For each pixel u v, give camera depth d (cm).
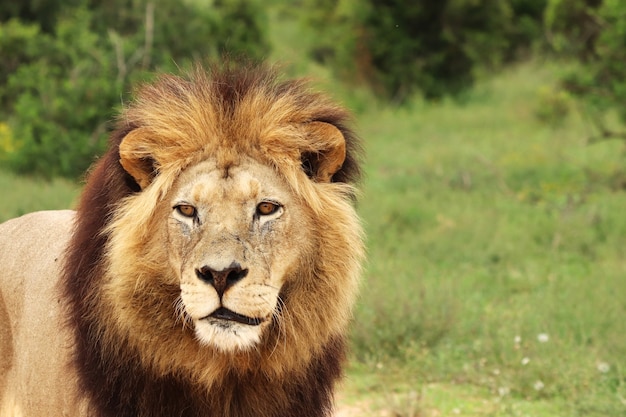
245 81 620
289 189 603
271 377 613
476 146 3005
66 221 752
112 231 604
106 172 630
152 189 596
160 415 614
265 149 604
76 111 2233
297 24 4459
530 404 1035
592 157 2683
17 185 1781
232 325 569
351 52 4044
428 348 1192
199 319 567
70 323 638
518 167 2577
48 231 745
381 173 2611
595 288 1417
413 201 2086
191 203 586
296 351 613
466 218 1928
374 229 1802
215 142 602
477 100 3966
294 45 4162
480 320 1275
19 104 2233
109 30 2475
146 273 593
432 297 1298
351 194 645
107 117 2236
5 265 761
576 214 1956
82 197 658
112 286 594
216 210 581
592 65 2425
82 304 620
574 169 2534
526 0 4331
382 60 4088
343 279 616
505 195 2272
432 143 3134
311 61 3872
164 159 601
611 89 2373
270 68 652
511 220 1975
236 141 604
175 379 613
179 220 588
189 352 598
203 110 605
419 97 3953
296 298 606
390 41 4056
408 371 1146
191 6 2867
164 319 597
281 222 593
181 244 584
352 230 623
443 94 4041
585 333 1215
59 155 2136
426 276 1496
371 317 1220
